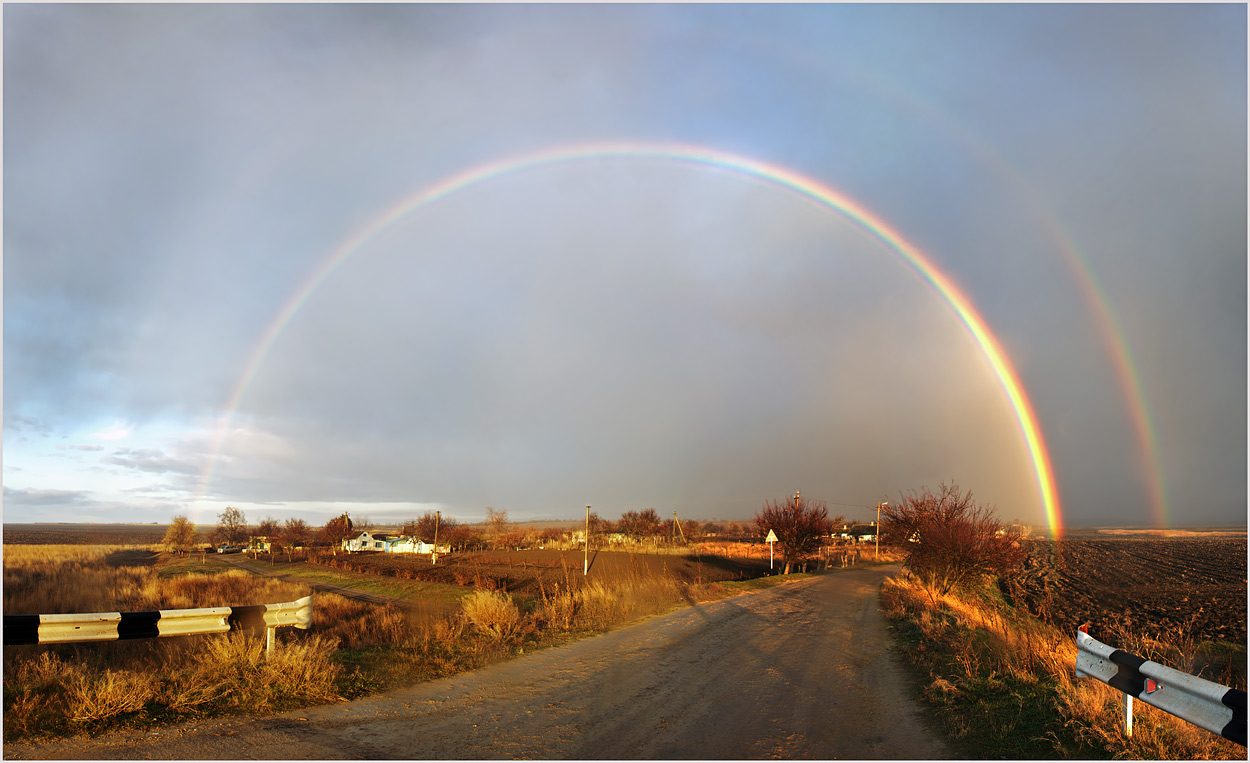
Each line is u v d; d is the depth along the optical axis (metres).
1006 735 7.28
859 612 20.50
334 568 56.56
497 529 85.25
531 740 7.07
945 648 13.10
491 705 8.39
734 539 102.50
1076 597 33.81
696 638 14.35
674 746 7.00
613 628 15.44
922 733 7.55
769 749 6.94
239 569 61.56
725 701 8.98
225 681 8.22
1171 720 7.42
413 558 69.19
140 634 8.20
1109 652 7.23
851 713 8.46
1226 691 5.61
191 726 6.89
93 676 7.70
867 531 120.81
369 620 20.97
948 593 24.91
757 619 17.95
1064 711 7.72
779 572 43.69
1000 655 11.77
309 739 6.73
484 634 13.11
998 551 23.02
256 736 6.72
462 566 48.50
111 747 6.20
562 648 12.66
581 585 25.95
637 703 8.75
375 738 6.91
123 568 50.34
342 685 8.74
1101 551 84.38
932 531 23.75
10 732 6.36
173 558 81.00
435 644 12.07
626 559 50.97
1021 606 28.36
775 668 11.35
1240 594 36.22
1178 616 26.83
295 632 17.25
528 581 34.38
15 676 7.96
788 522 41.25
